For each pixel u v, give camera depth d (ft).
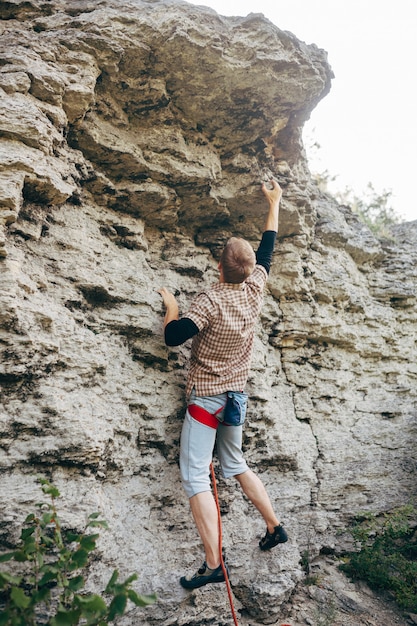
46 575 7.30
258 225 14.53
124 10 11.91
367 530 13.10
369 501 14.24
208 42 11.69
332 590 11.84
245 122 13.19
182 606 9.96
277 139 14.14
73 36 11.16
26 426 8.92
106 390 10.57
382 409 15.75
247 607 10.68
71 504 8.91
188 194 13.08
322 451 14.25
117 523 9.75
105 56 11.35
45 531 8.38
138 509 10.38
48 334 9.62
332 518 13.55
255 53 12.10
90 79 11.02
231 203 13.79
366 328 16.38
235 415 10.16
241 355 10.61
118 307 11.50
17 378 8.97
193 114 12.81
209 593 10.37
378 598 11.87
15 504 8.41
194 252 13.76
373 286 17.35
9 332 8.93
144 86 12.00
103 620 7.09
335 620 10.93
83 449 9.25
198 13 11.93
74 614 6.75
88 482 9.36
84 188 11.87
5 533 8.17
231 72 12.09
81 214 11.66
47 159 10.32
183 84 12.20
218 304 10.08
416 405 16.34
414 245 18.94
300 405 14.47
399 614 11.39
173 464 11.25
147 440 10.98
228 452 10.70
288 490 12.97
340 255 16.62
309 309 15.02
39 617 8.04
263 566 11.07
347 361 15.78
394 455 15.19
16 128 9.71
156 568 9.94
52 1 12.31
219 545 9.55
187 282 13.15
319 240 16.22
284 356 14.82
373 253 17.40
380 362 16.48
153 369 11.69
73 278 10.82
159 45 11.60
